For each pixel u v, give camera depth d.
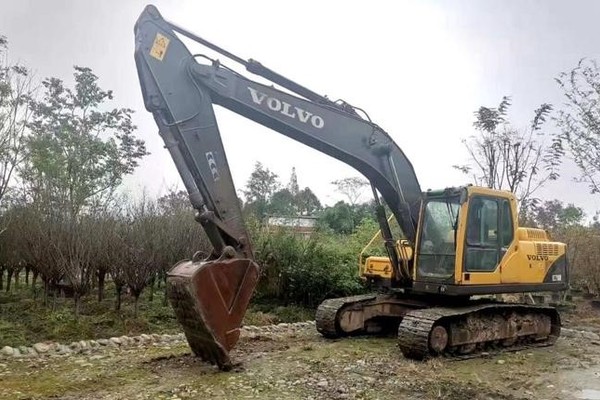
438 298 8.79
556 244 9.55
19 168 16.94
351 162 8.07
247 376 6.23
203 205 6.25
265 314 12.02
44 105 21.30
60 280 11.25
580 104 13.70
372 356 7.57
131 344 8.08
